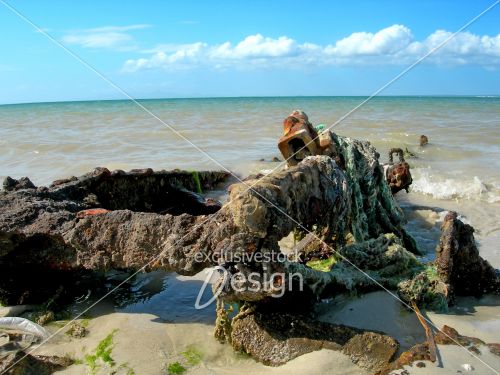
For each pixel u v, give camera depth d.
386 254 5.09
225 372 3.87
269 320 4.20
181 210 7.63
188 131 19.47
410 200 9.15
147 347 4.21
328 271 4.91
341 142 6.46
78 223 4.64
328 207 5.18
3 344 4.33
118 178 6.96
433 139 15.96
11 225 4.77
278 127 21.06
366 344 3.90
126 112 38.06
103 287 5.51
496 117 25.89
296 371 3.75
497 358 3.67
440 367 3.56
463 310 4.76
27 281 5.09
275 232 3.99
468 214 8.17
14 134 20.42
